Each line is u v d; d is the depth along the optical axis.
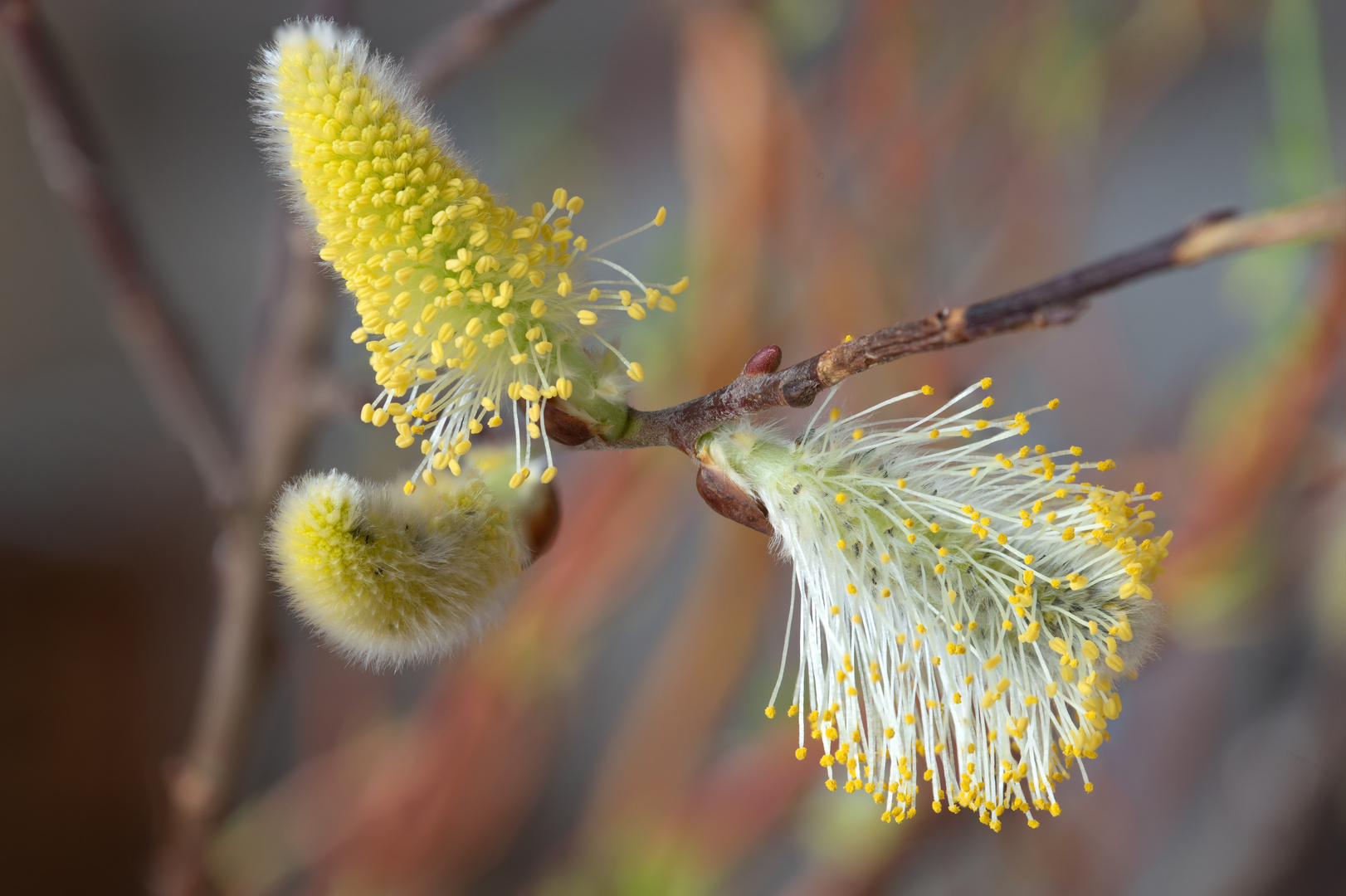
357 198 0.24
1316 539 0.33
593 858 0.37
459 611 0.24
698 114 0.33
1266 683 0.38
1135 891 0.38
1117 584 0.24
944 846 0.36
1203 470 0.33
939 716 0.24
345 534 0.24
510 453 0.25
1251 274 0.31
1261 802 0.37
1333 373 0.30
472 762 0.37
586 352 0.24
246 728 0.29
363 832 0.38
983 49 0.35
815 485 0.25
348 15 0.27
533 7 0.27
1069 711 0.25
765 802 0.35
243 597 0.28
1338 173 0.30
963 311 0.22
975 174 0.36
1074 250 0.36
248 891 0.38
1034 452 0.25
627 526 0.35
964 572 0.24
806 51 0.37
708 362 0.33
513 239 0.24
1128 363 0.38
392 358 0.24
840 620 0.25
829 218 0.34
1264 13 0.35
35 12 0.28
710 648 0.36
